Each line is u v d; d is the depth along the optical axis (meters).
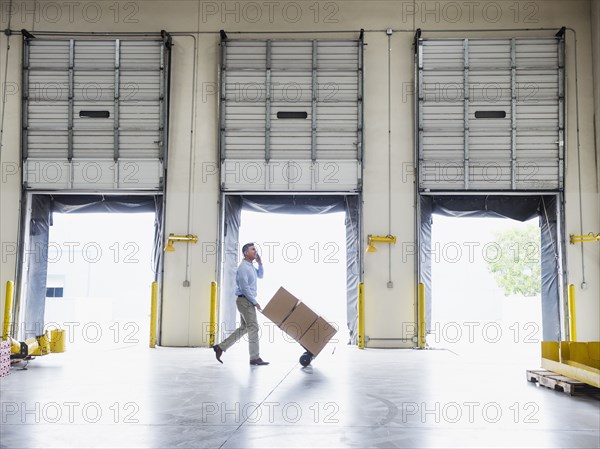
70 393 6.77
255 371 8.70
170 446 4.52
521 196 13.44
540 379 7.54
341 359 10.37
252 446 4.54
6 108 13.03
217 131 13.00
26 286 13.04
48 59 13.02
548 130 12.66
